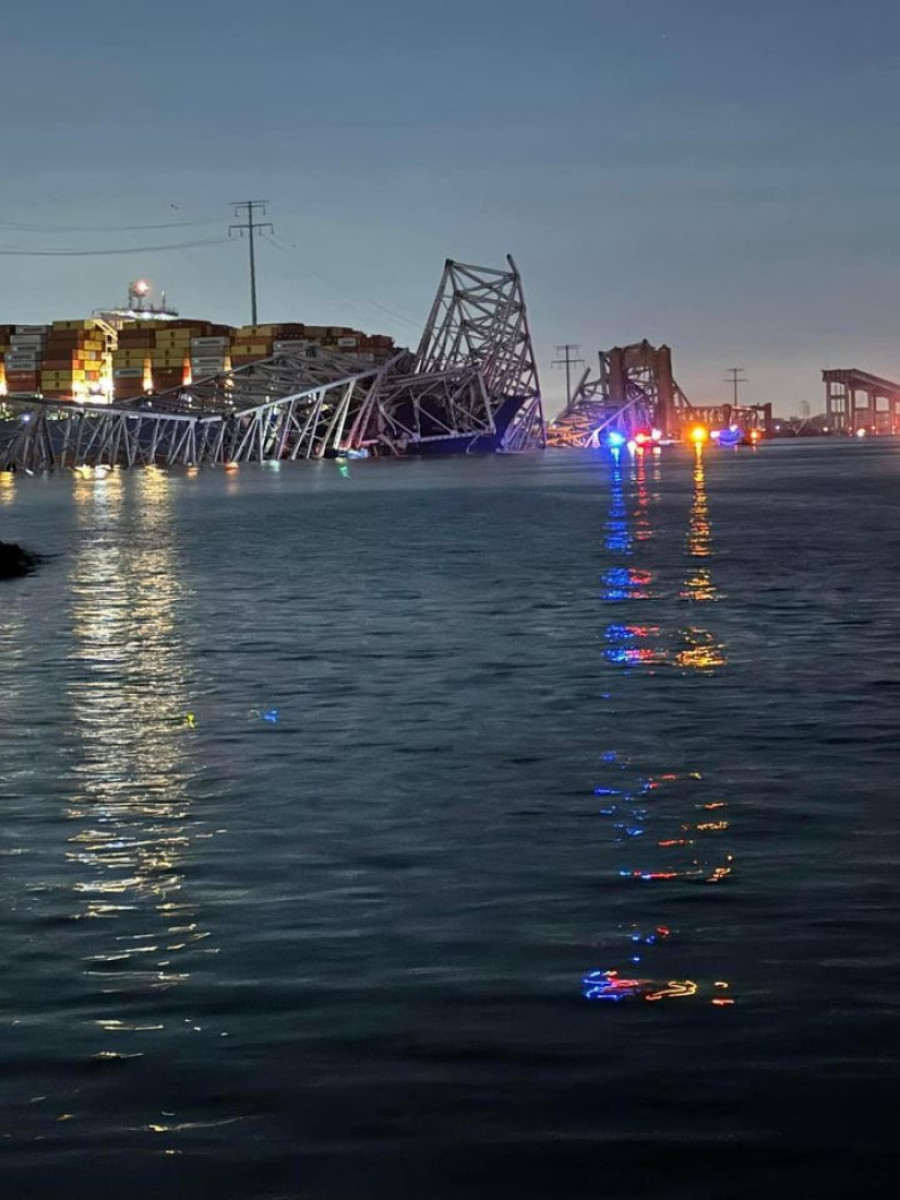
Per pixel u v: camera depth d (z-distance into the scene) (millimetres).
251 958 8305
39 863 10406
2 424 195000
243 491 104375
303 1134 6184
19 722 16219
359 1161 5965
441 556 41375
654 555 40156
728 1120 6223
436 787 12617
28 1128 6277
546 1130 6176
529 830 11086
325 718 16141
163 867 10234
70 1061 6934
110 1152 6070
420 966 8117
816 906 9047
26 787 12906
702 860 10156
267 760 13906
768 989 7645
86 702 17531
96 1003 7660
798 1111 6285
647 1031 7137
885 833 10781
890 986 7645
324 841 10867
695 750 14031
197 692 18125
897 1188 5703
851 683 17891
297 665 20266
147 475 157625
